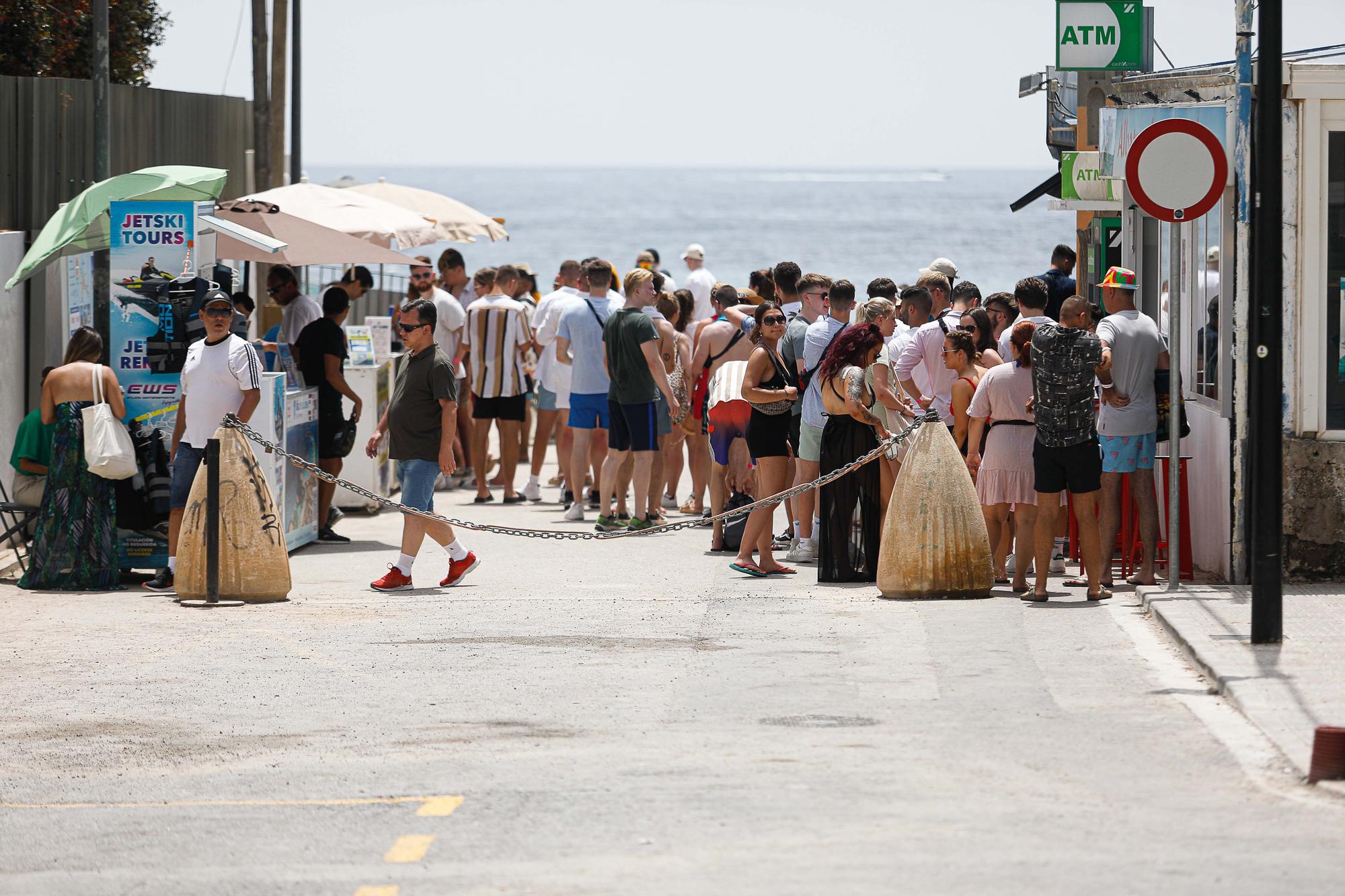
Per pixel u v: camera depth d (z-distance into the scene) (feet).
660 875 58.08
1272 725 77.36
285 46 229.86
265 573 123.03
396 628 111.14
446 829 64.80
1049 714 82.07
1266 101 91.15
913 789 69.00
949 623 106.73
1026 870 57.82
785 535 152.15
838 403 123.85
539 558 146.51
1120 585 120.26
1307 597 108.99
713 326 157.38
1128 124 125.39
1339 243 113.09
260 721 85.35
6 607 121.70
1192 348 126.62
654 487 163.53
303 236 166.30
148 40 233.96
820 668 94.53
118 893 58.75
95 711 88.17
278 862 61.46
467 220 235.20
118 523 133.39
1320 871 57.47
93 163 153.28
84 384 130.41
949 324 136.56
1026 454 116.47
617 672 95.20
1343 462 113.91
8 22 205.16
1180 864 58.39
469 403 201.16
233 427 123.85
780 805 66.85
